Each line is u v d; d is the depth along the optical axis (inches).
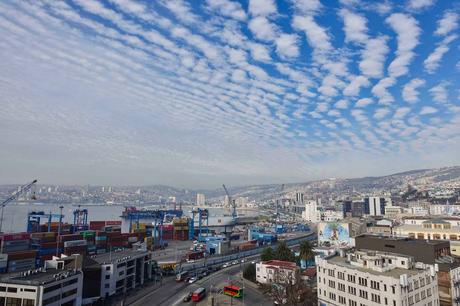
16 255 6727.4
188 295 5142.7
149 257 6565.0
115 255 6058.1
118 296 5275.6
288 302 4763.8
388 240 4899.1
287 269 5812.0
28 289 3784.5
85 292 4781.0
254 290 5787.4
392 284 3334.2
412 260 3905.0
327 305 4188.0
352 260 4128.9
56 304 4018.2
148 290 5698.8
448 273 4013.3
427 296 3639.3
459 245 6003.9
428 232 7170.3
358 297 3708.2
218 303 4965.6
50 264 4815.5
